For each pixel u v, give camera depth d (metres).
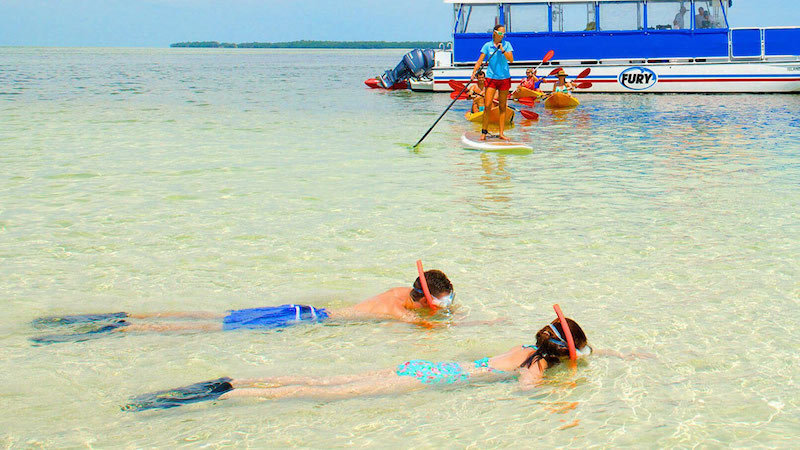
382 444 3.42
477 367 4.17
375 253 6.35
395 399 3.85
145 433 3.50
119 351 4.42
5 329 4.73
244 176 9.85
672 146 12.66
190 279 5.71
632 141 13.44
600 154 11.88
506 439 3.46
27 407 3.74
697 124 15.93
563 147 12.79
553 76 23.84
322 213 7.76
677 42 23.36
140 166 10.59
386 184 9.35
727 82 23.22
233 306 5.19
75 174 9.91
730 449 3.35
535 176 9.91
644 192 8.73
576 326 4.23
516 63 24.11
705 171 10.05
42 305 5.15
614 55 23.78
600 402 3.79
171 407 3.75
